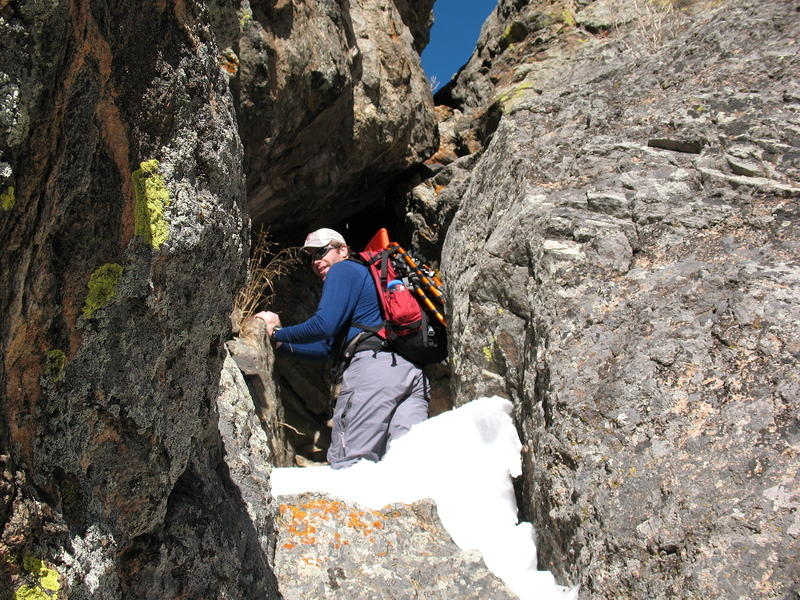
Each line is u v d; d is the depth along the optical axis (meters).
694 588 2.00
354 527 2.61
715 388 2.43
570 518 2.43
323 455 5.68
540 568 2.66
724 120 3.58
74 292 1.43
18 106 1.24
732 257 2.87
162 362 1.70
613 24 7.78
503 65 8.35
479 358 3.44
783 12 4.16
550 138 3.97
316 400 5.87
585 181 3.53
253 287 5.42
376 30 6.68
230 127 1.91
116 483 1.58
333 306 4.21
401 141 6.64
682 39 4.42
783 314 2.54
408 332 4.20
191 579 1.81
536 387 2.94
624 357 2.68
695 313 2.70
